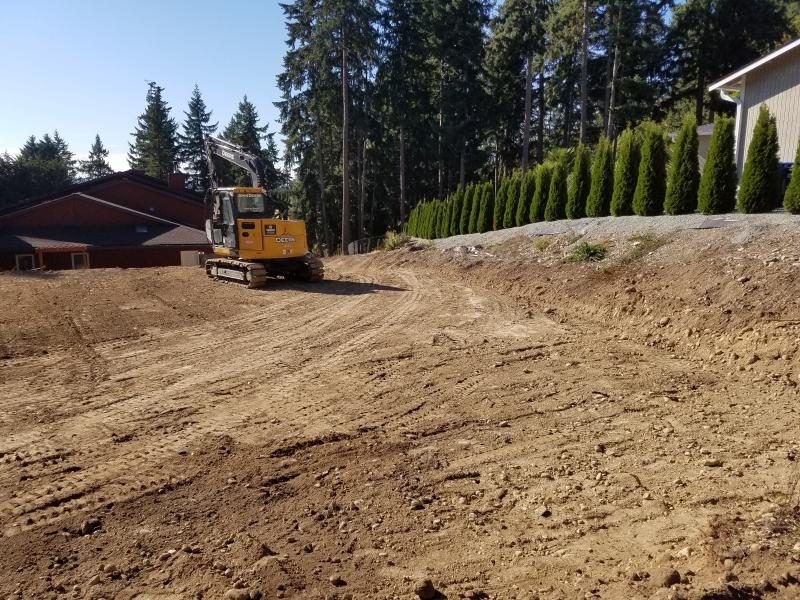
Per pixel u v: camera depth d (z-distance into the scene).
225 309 12.87
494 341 9.29
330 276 18.77
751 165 11.38
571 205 17.12
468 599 3.24
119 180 34.59
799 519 3.74
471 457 5.16
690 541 3.63
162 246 29.34
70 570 3.65
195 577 3.51
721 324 8.08
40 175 52.03
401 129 36.69
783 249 9.03
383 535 3.96
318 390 7.24
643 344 8.75
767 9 33.22
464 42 35.66
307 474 4.94
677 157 13.21
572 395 6.61
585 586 3.27
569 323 10.42
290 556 3.73
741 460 4.75
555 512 4.17
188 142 66.75
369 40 31.16
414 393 6.97
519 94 40.44
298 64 33.88
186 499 4.56
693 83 38.91
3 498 4.63
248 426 6.09
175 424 6.18
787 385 6.38
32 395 7.24
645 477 4.59
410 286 15.80
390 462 5.10
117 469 5.12
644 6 30.03
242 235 15.70
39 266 27.89
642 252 11.73
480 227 22.23
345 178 32.09
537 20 30.22
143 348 9.62
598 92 38.56
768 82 15.20
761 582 3.09
